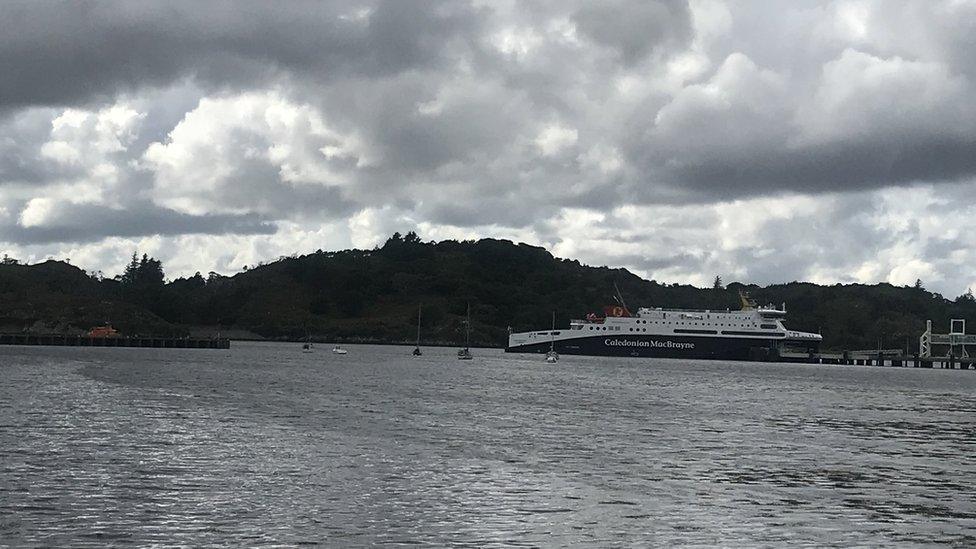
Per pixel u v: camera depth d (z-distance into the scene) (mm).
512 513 37969
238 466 47125
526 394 106688
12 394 86312
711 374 183125
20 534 33281
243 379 122562
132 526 34594
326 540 33375
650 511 38906
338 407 81562
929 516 39438
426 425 67938
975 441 69000
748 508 40031
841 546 34250
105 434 58000
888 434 72375
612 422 74812
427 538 33938
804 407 99438
